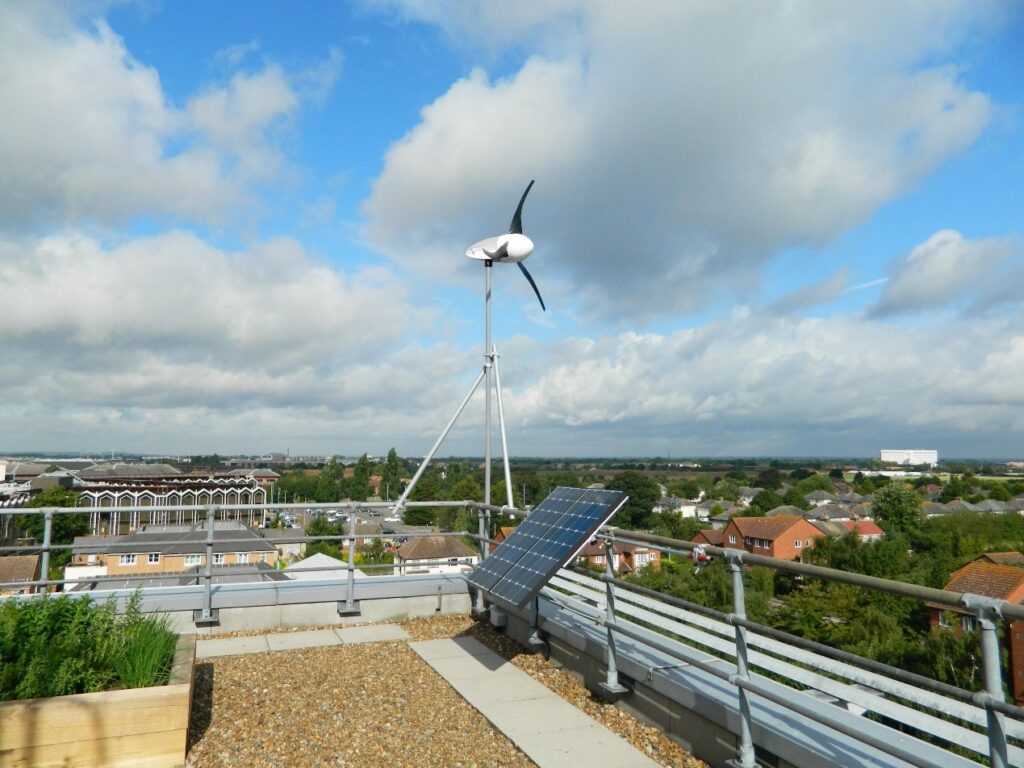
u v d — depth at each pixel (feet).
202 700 16.99
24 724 12.21
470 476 266.77
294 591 24.39
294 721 15.81
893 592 9.18
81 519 179.42
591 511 17.71
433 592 25.86
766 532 169.37
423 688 18.19
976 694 7.93
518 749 14.32
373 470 449.06
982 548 140.67
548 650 20.45
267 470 482.28
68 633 14.28
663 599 14.51
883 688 10.11
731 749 12.84
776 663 12.60
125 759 12.80
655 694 15.25
